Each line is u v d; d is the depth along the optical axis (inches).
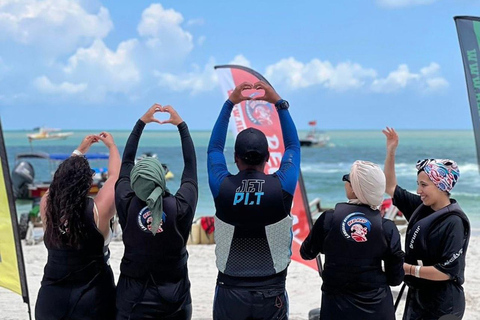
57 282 145.8
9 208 171.8
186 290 146.3
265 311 138.7
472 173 1755.7
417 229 151.1
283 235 140.7
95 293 146.5
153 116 156.9
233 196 139.8
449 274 143.7
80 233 142.9
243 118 258.2
